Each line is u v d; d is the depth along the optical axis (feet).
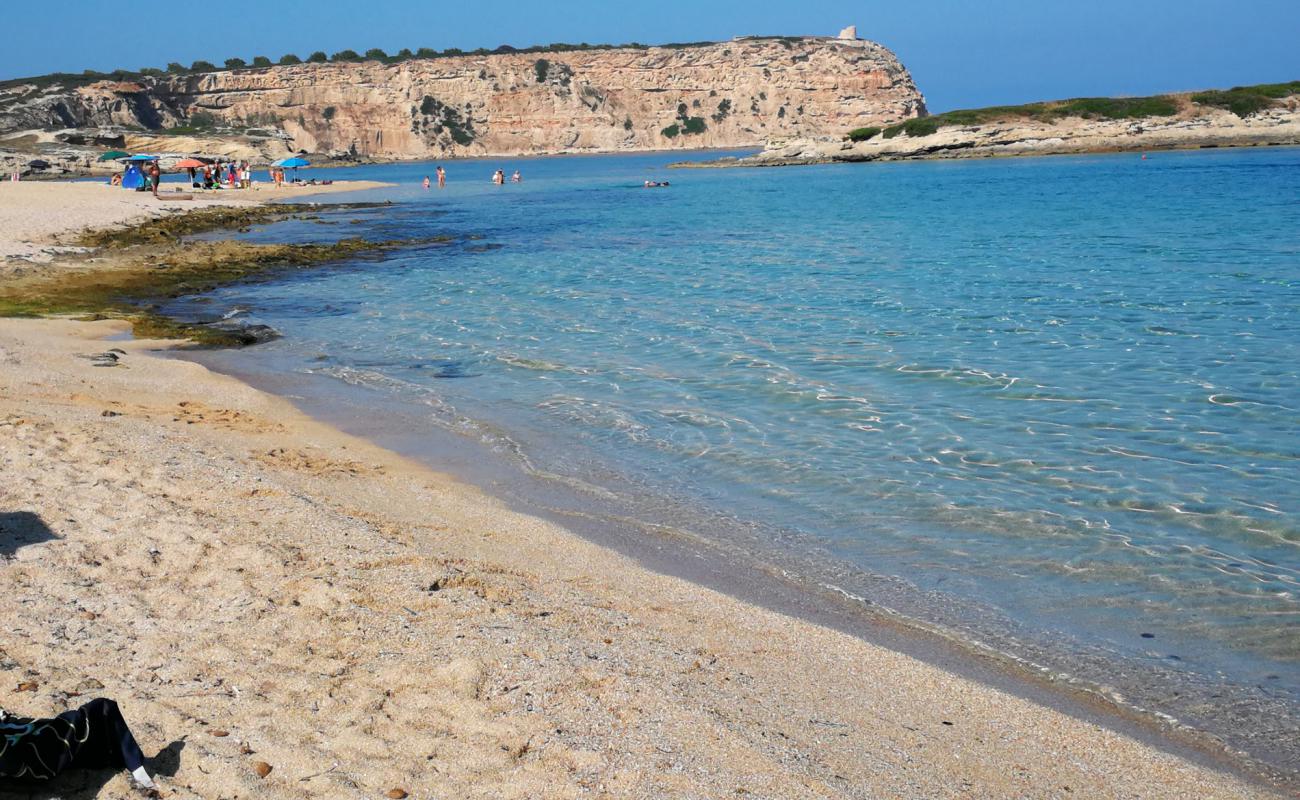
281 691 19.06
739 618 24.98
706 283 86.17
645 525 32.48
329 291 86.02
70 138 451.53
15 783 15.67
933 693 21.31
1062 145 343.87
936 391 48.14
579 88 623.77
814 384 49.96
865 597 27.02
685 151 608.19
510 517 32.53
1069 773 18.34
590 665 20.54
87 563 25.11
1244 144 330.95
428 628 22.02
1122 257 95.20
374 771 16.53
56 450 34.55
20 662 19.79
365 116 609.83
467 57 631.56
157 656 20.39
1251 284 76.59
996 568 28.71
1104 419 42.80
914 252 104.88
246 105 604.49
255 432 41.81
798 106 602.85
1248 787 18.28
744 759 17.28
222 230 142.00
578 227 146.10
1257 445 38.78
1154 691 21.97
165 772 16.38
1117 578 27.89
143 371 51.96
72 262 98.22
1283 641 24.14
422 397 49.78
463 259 107.04
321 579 24.45
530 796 15.98
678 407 46.70
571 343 61.98
